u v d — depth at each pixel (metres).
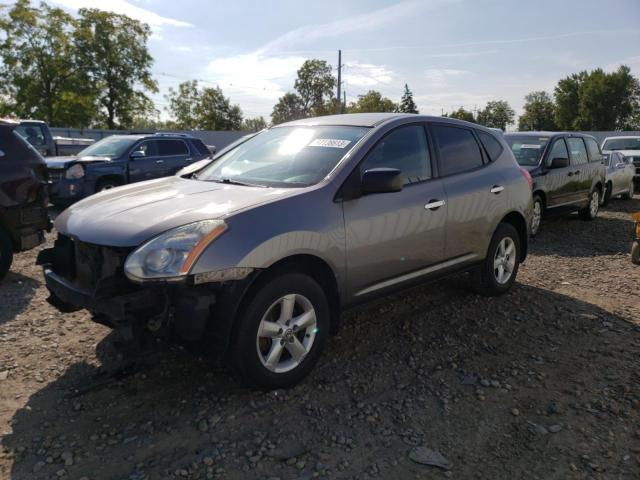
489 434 3.00
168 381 3.55
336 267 3.58
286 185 3.72
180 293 3.00
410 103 71.50
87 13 45.66
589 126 83.31
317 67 77.38
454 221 4.50
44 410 3.18
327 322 3.59
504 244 5.30
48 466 2.67
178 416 3.14
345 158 3.79
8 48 42.81
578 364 3.88
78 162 10.98
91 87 45.78
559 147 9.45
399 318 4.75
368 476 2.63
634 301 5.31
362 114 4.57
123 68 47.59
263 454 2.79
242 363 3.19
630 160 16.25
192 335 2.97
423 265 4.29
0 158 5.55
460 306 5.06
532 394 3.44
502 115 106.12
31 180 5.74
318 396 3.39
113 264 3.16
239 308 3.16
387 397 3.39
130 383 3.52
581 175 9.97
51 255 3.69
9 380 3.54
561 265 6.80
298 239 3.31
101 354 3.93
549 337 4.37
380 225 3.83
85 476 2.60
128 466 2.68
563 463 2.74
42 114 44.16
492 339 4.32
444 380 3.62
